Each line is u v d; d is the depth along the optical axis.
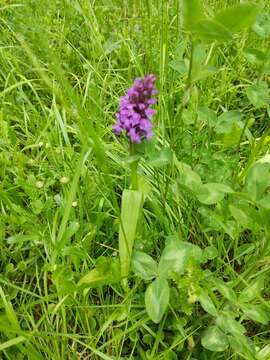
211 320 0.30
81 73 0.51
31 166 0.41
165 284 0.26
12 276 0.34
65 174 0.38
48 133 0.41
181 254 0.27
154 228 0.35
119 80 0.48
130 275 0.31
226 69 0.48
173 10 0.53
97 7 0.55
